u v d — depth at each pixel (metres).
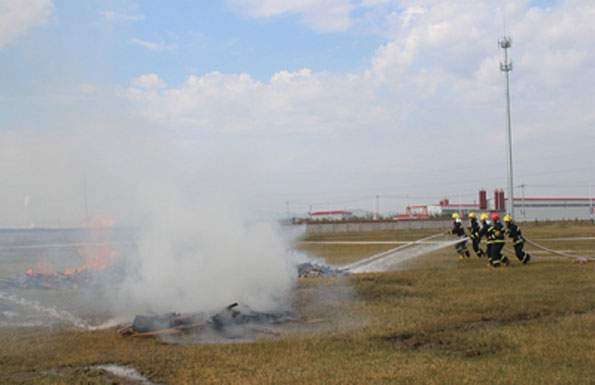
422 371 5.88
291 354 6.72
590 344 6.79
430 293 11.08
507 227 16.42
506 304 9.53
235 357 6.62
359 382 5.53
